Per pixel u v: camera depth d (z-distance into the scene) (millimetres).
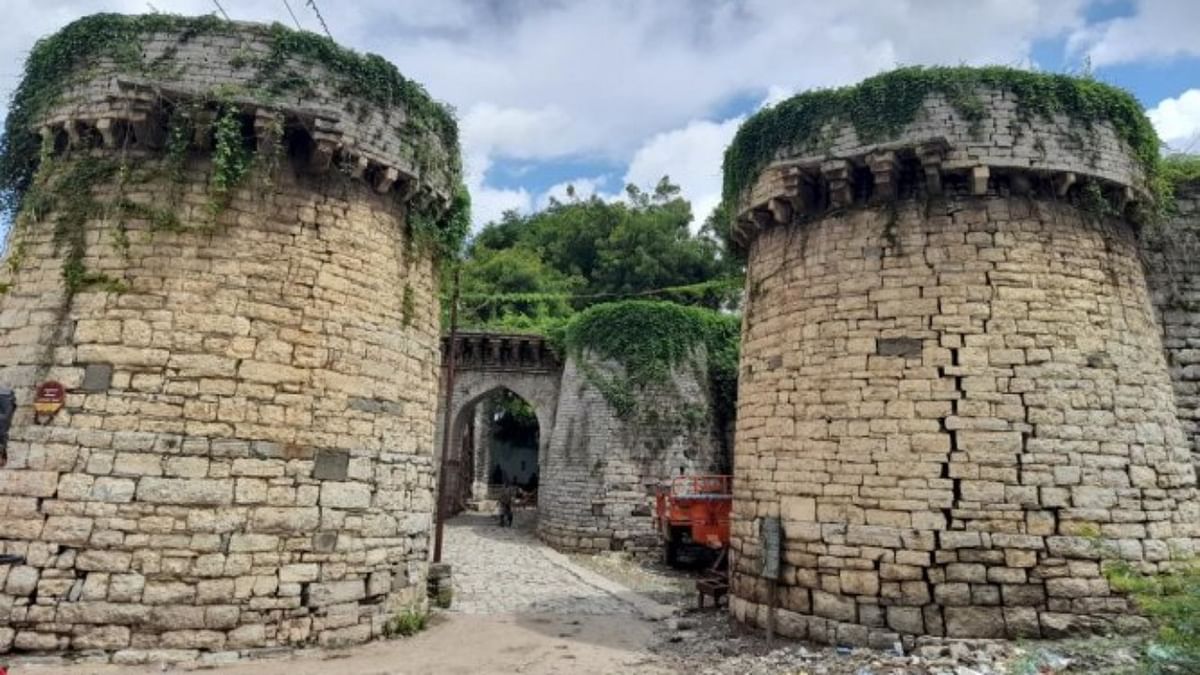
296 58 11211
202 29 11039
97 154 10797
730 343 28625
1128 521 10609
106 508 9430
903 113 11812
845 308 11789
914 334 11180
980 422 10648
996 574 10227
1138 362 11531
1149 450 11109
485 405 44938
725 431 27719
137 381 9812
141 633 9234
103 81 10750
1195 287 13125
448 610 14195
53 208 10617
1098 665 9062
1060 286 11273
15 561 9211
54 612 9133
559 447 27719
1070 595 10148
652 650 11336
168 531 9508
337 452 10773
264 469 10094
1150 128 12492
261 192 10766
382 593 11195
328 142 10703
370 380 11375
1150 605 8812
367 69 11750
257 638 9680
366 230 11680
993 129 11453
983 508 10406
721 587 13906
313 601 10203
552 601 15828
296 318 10695
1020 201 11508
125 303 10047
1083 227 11711
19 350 10094
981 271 11180
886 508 10781
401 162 12016
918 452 10766
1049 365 10891
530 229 59688
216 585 9555
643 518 25250
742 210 13695
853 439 11234
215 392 10008
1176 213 13484
